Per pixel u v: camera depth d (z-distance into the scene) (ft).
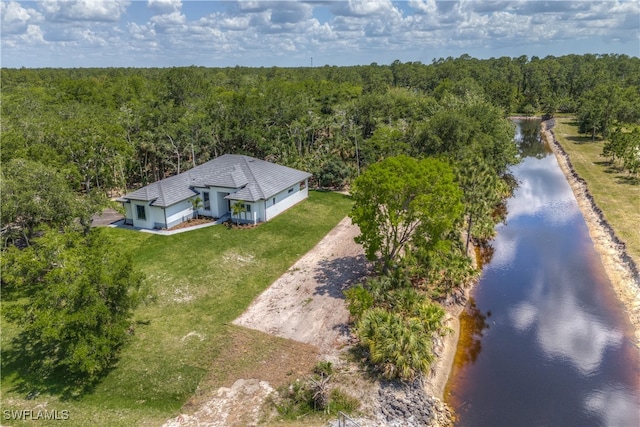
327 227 134.82
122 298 70.95
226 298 94.48
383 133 199.11
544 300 101.60
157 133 179.32
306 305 90.63
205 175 146.51
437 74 460.55
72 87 290.15
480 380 75.25
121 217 143.74
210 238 125.29
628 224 136.67
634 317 92.84
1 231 101.19
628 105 298.15
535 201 176.35
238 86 392.68
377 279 90.07
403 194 90.99
